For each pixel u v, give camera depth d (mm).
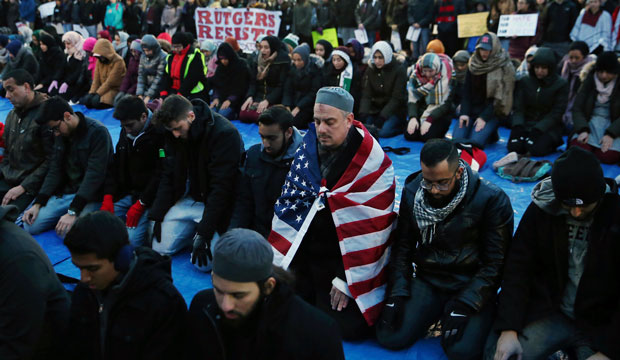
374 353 3098
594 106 6055
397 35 11664
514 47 10016
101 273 2207
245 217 3764
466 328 2914
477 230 2998
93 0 15219
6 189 4879
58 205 4551
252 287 1915
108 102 9234
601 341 2604
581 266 2723
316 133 3203
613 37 9258
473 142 5949
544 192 2725
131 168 4355
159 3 14336
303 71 7797
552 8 9633
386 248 3217
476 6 10773
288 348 2023
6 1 16000
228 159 3803
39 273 2379
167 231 4164
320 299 3330
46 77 10031
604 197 2596
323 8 12438
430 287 3182
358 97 7785
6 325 2303
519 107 6504
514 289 2855
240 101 8531
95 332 2334
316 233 3262
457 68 7660
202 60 8531
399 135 7402
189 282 3941
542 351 2789
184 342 2309
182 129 3732
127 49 10242
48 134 4539
